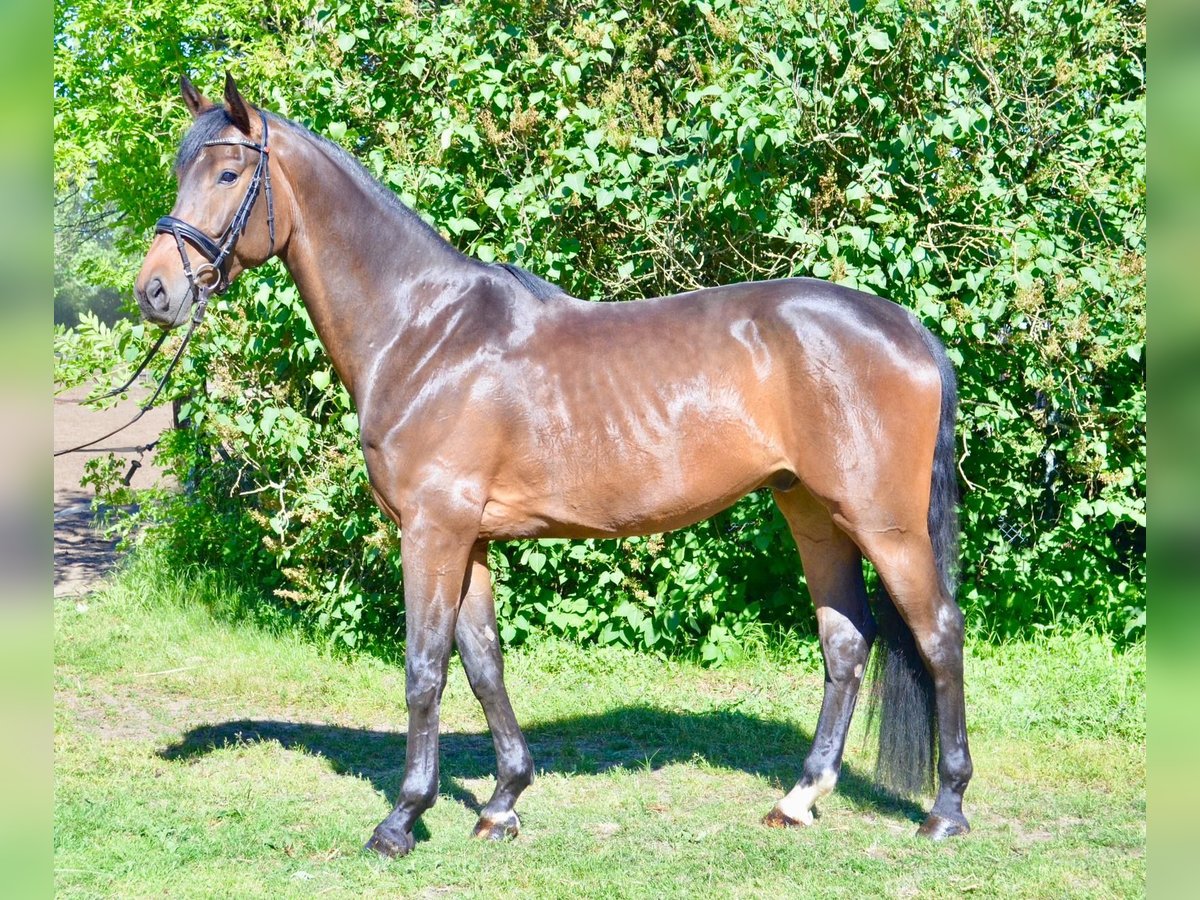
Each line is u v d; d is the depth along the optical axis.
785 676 5.58
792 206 5.23
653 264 5.51
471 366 3.45
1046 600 5.86
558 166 5.27
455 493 3.42
